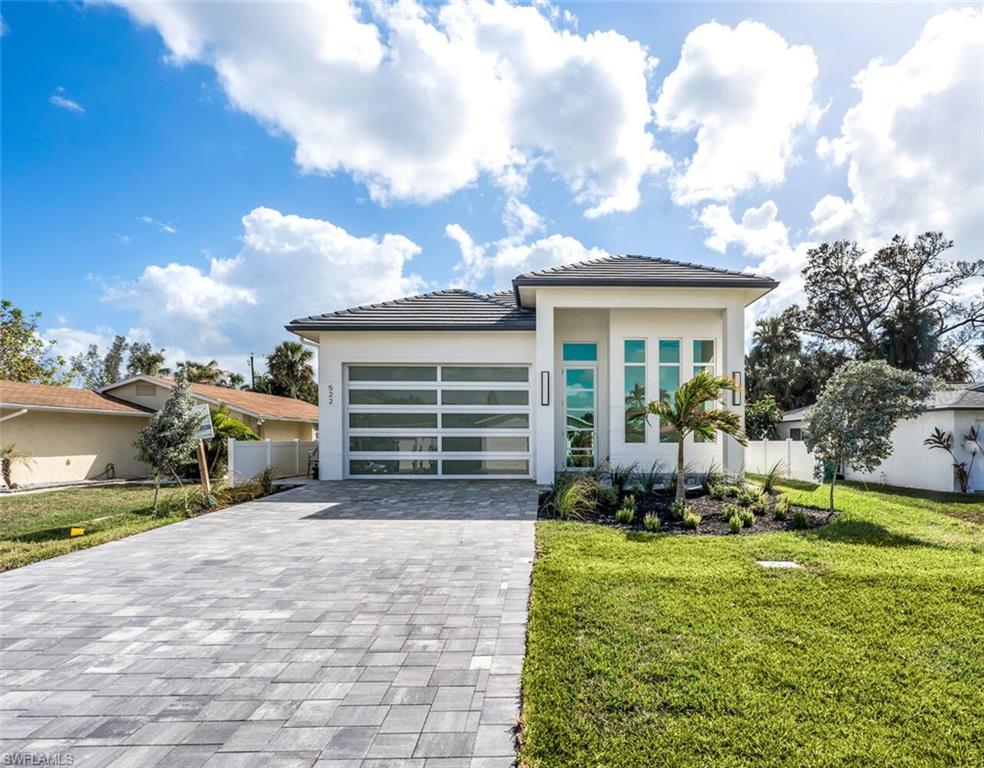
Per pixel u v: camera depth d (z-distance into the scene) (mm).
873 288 28453
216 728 2850
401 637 3990
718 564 5703
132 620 4371
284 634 4062
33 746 2711
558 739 2684
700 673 3309
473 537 7230
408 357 13578
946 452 12977
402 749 2654
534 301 13508
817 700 3012
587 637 3855
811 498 10289
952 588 4871
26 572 5734
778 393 30500
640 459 12398
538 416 12141
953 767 2459
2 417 15703
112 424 19781
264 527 7988
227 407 19938
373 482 13148
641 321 12609
